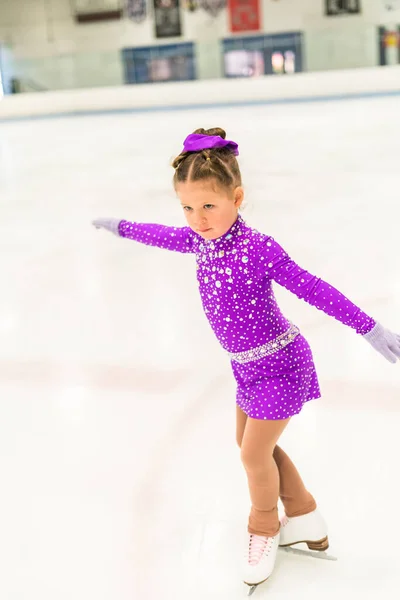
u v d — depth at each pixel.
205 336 5.56
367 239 8.12
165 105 26.42
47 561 3.09
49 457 3.94
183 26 31.36
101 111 26.81
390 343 2.43
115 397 4.60
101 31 31.98
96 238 9.01
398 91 25.08
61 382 4.88
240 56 29.86
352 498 3.38
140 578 2.94
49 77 28.14
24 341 5.72
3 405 4.59
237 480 3.59
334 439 3.90
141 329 5.82
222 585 2.87
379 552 3.01
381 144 15.03
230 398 4.48
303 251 7.80
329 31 26.83
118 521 3.34
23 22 32.00
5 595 2.89
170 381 4.79
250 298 2.57
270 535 2.88
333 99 24.91
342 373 4.70
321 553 2.99
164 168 14.22
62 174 14.26
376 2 29.11
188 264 7.59
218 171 2.37
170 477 3.66
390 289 6.30
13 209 11.23
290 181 11.83
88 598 2.84
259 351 2.64
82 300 6.67
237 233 2.55
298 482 2.93
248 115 21.98
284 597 2.78
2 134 21.77
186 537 3.18
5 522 3.39
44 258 8.21
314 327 5.51
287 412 2.66
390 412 4.16
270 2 29.95
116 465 3.81
